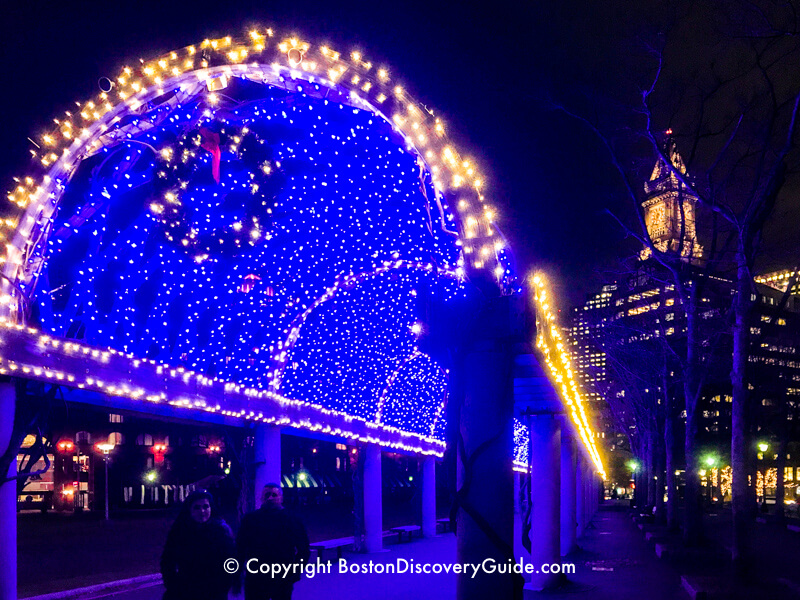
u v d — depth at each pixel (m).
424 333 5.80
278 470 11.63
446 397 5.82
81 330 8.98
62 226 8.09
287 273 10.65
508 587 5.51
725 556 16.19
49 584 12.59
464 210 5.56
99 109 7.47
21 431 7.56
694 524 17.22
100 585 11.35
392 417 17.55
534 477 12.24
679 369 26.64
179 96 7.11
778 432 36.47
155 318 9.45
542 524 12.12
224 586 5.36
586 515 30.39
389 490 62.53
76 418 51.03
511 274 5.75
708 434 55.28
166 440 55.53
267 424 11.56
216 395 9.89
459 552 5.66
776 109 12.19
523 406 12.38
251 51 6.02
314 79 5.76
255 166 6.92
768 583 11.11
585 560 16.38
